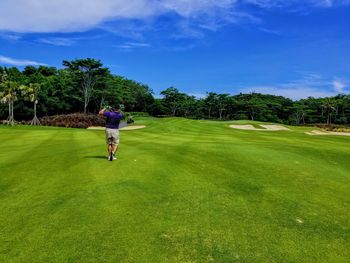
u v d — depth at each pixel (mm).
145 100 122250
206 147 15305
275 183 8914
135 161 11398
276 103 128375
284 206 7039
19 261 4512
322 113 120000
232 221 6105
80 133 27906
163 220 6047
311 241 5379
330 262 4730
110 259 4621
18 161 11695
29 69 98875
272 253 4941
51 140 20359
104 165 10688
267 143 18750
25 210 6418
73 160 11664
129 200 7090
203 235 5477
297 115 121062
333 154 14367
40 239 5164
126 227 5688
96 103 88812
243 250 5008
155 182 8633
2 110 71938
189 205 6898
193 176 9398
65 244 5016
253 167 10844
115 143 11625
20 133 27625
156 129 38000
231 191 8016
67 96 79250
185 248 5012
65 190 7777
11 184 8344
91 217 6090
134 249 4926
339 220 6344
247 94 148250
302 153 14344
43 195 7379
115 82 87812
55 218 6020
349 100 121125
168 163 11148
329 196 7895
